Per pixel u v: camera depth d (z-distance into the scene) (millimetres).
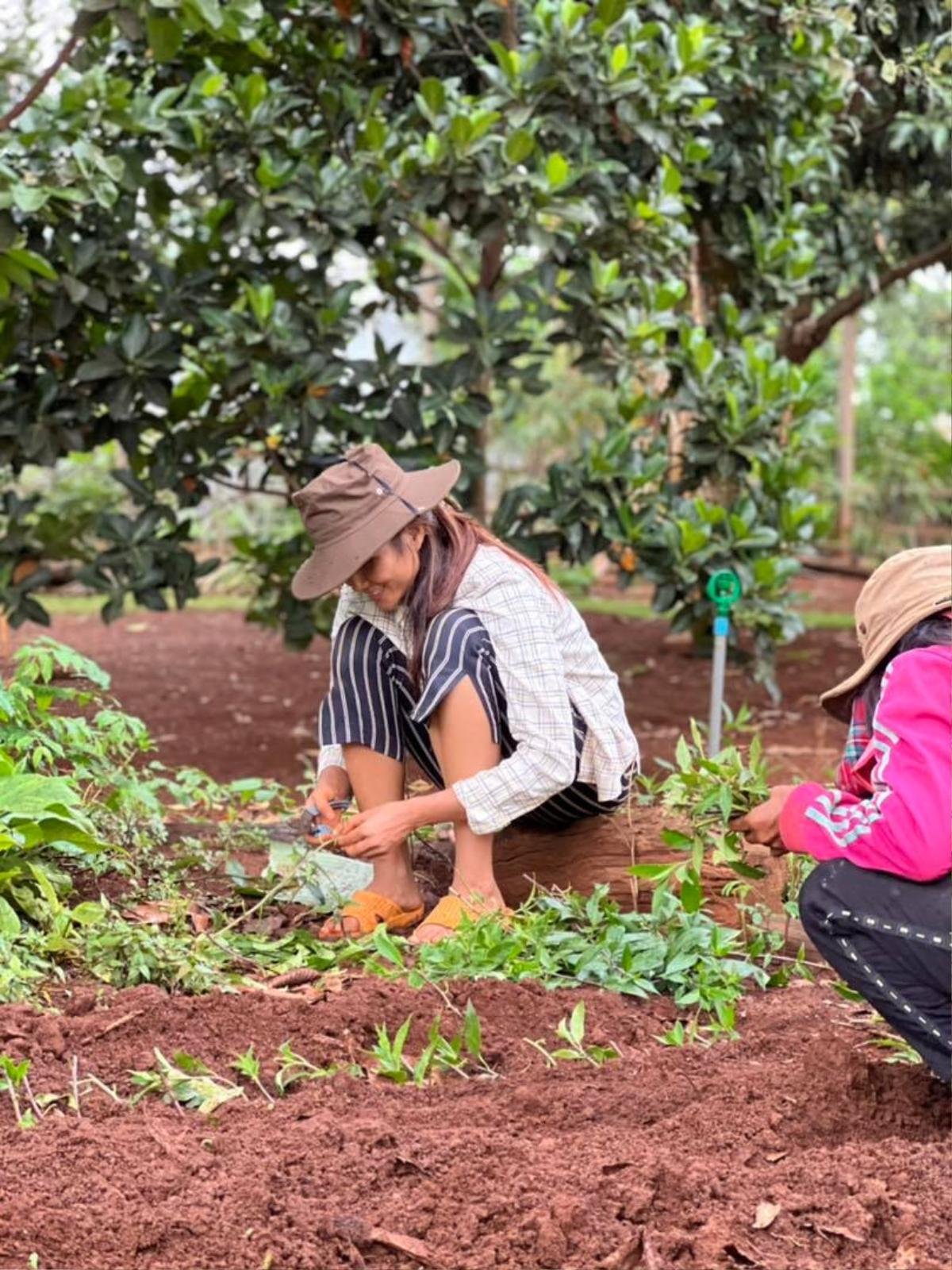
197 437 6258
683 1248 2295
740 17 6367
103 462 12125
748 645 9016
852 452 14844
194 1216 2318
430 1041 3023
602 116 5707
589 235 6027
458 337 6055
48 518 6527
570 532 6117
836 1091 2826
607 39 5566
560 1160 2510
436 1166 2494
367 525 3465
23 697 3889
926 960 2654
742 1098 2799
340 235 5867
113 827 3967
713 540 6277
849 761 2852
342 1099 2795
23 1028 2990
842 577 14219
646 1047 3137
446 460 6133
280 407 5898
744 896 3744
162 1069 2826
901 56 6430
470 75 6293
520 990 3281
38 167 5188
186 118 5777
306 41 6238
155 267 6121
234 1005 3150
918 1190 2463
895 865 2613
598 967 3404
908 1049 3088
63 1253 2256
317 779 3936
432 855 4328
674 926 3582
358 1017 3137
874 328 17281
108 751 4363
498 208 5676
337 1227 2303
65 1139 2551
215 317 5773
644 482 6074
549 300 6176
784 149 6785
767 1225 2352
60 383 6070
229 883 4094
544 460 15008
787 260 6797
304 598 3488
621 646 9953
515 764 3520
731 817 3420
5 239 5082
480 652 3525
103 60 5973
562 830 3930
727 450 6289
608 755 3695
